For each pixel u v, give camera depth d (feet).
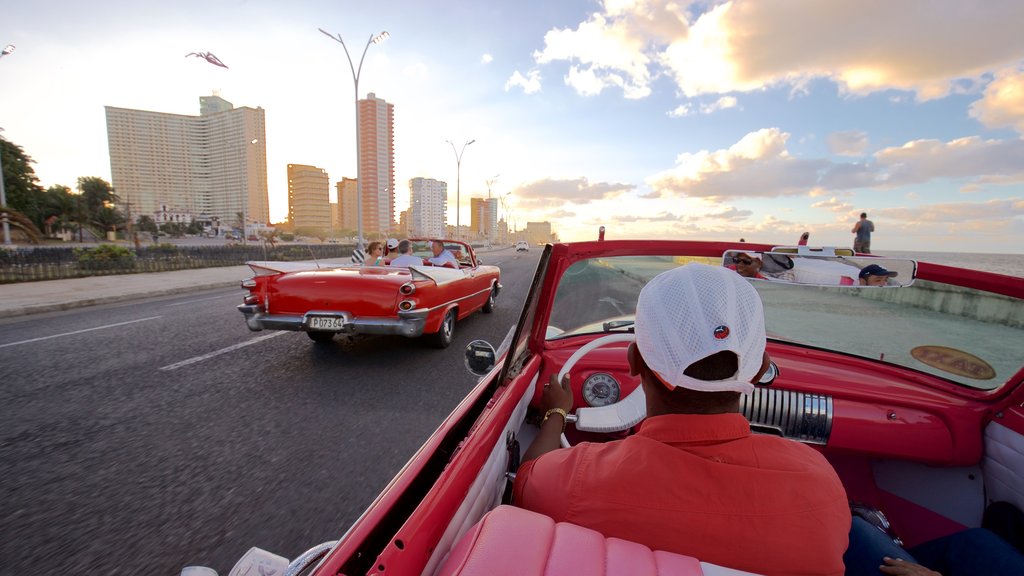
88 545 7.36
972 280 5.24
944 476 6.11
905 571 3.79
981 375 5.65
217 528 7.84
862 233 35.19
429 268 19.97
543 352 6.98
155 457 10.25
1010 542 5.41
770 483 2.78
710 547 2.73
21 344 20.65
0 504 8.42
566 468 3.22
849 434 5.93
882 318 6.13
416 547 2.51
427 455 3.37
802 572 2.72
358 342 21.35
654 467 2.87
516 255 148.05
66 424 11.96
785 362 6.61
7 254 47.37
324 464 10.03
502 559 2.44
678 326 2.88
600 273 6.62
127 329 24.17
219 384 15.21
